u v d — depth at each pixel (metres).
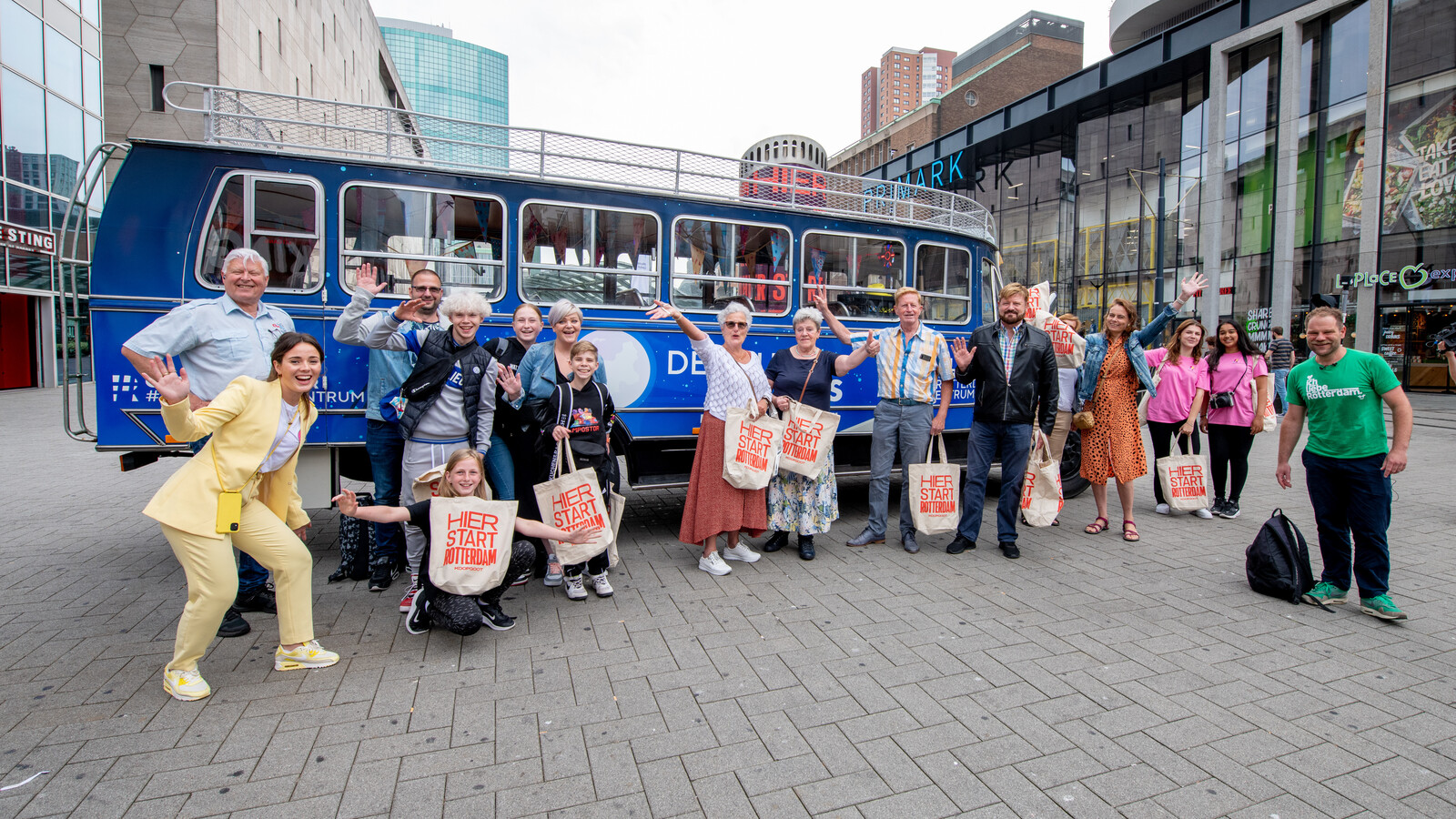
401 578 4.85
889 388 5.51
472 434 4.30
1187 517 6.72
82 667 3.44
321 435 4.94
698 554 5.46
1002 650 3.72
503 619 3.94
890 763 2.71
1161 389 6.83
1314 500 4.35
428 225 5.22
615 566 4.80
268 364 3.92
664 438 5.97
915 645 3.77
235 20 24.14
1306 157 19.14
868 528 5.74
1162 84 22.22
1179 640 3.86
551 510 4.25
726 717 3.04
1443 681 3.39
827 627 4.02
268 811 2.41
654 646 3.76
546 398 4.44
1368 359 4.10
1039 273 27.16
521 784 2.57
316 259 4.95
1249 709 3.12
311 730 2.92
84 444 10.77
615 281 5.76
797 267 6.40
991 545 5.75
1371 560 4.15
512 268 5.45
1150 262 22.94
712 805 2.46
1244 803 2.48
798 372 5.38
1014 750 2.80
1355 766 2.70
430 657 3.62
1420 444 11.04
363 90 44.28
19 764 2.64
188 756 2.72
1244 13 19.66
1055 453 6.65
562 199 5.57
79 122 20.81
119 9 22.14
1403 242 17.86
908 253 6.92
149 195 4.62
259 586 4.16
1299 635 3.92
